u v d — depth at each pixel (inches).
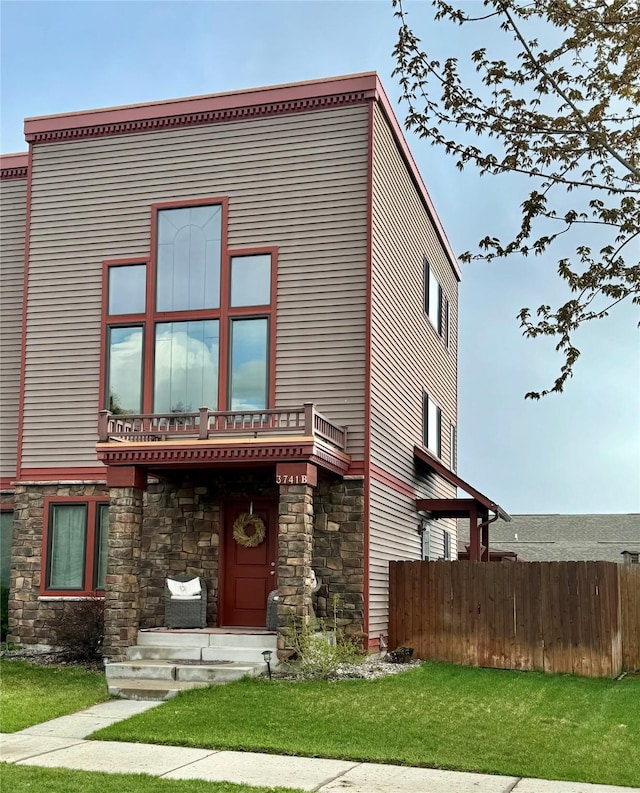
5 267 769.6
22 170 775.7
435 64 355.3
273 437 569.6
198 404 664.4
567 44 343.6
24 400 708.7
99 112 711.1
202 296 675.4
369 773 353.7
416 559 814.5
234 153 681.0
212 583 655.1
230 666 542.9
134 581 602.5
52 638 676.7
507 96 354.9
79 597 677.3
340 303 645.9
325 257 652.7
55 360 704.4
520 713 468.4
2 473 741.3
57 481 693.3
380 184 678.5
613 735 430.3
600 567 637.3
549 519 1695.4
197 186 685.9
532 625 648.4
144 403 674.8
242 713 446.6
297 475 566.6
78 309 703.1
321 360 643.5
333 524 630.5
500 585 660.7
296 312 652.7
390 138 719.1
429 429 906.1
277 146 672.4
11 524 735.7
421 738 407.5
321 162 661.3
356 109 659.4
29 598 687.1
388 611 685.3
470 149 362.6
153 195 695.1
